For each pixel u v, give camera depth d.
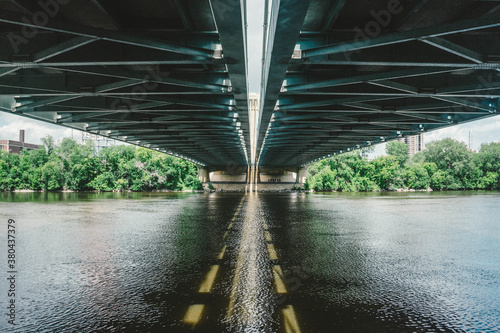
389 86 16.69
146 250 16.72
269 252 16.28
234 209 40.31
